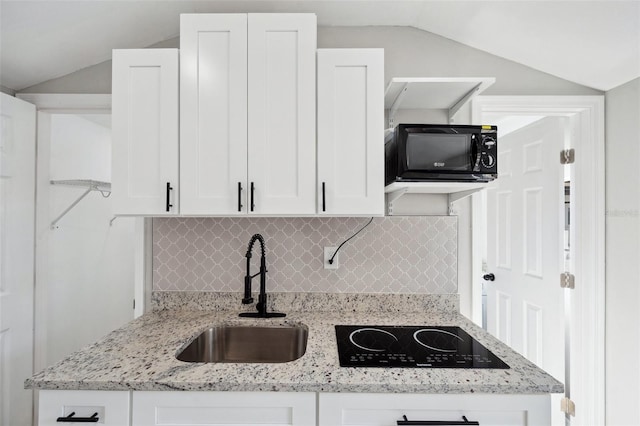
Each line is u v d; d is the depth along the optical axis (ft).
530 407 3.35
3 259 5.60
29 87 6.15
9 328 5.69
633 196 5.48
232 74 4.74
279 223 5.83
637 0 4.19
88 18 5.07
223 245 5.82
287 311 5.77
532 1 4.62
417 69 6.00
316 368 3.61
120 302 10.48
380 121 4.76
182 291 5.81
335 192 4.74
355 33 6.03
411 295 5.81
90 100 6.10
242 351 5.23
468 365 3.69
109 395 3.39
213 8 5.39
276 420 3.40
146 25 5.57
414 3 5.35
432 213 5.95
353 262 5.82
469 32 5.67
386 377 3.43
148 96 4.77
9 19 4.76
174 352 4.00
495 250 8.59
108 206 9.93
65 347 8.16
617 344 5.73
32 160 6.07
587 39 4.98
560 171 6.66
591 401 6.00
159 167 4.75
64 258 8.18
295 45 4.76
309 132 4.73
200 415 3.40
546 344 6.93
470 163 4.67
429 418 3.37
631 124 5.52
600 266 5.98
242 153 4.73
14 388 5.75
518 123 9.04
